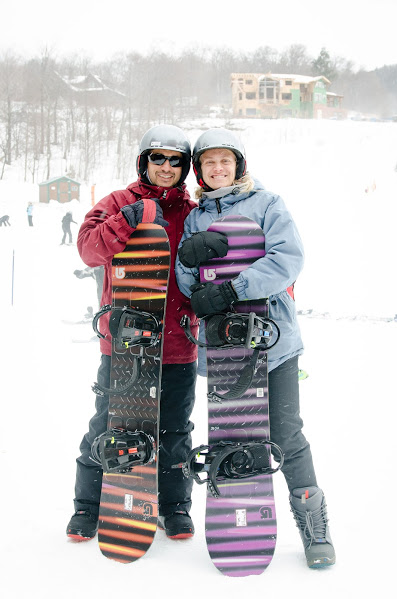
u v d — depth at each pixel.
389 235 19.80
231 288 2.21
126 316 2.30
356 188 30.92
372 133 50.59
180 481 2.55
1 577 2.15
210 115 66.62
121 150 46.47
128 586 2.10
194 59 95.62
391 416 4.42
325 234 20.19
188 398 2.56
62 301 11.01
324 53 98.25
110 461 2.23
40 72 58.62
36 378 5.61
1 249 17.09
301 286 13.03
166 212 2.61
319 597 2.02
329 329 8.59
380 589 2.06
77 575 2.17
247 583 2.12
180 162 2.58
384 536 2.49
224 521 2.25
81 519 2.46
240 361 2.31
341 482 3.14
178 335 2.52
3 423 4.18
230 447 2.18
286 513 2.74
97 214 2.54
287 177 34.50
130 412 2.38
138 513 2.32
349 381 5.54
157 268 2.40
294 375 2.37
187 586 2.10
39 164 41.72
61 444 3.74
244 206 2.43
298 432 2.35
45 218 24.30
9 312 9.62
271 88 68.06
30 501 2.85
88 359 6.51
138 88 66.88
